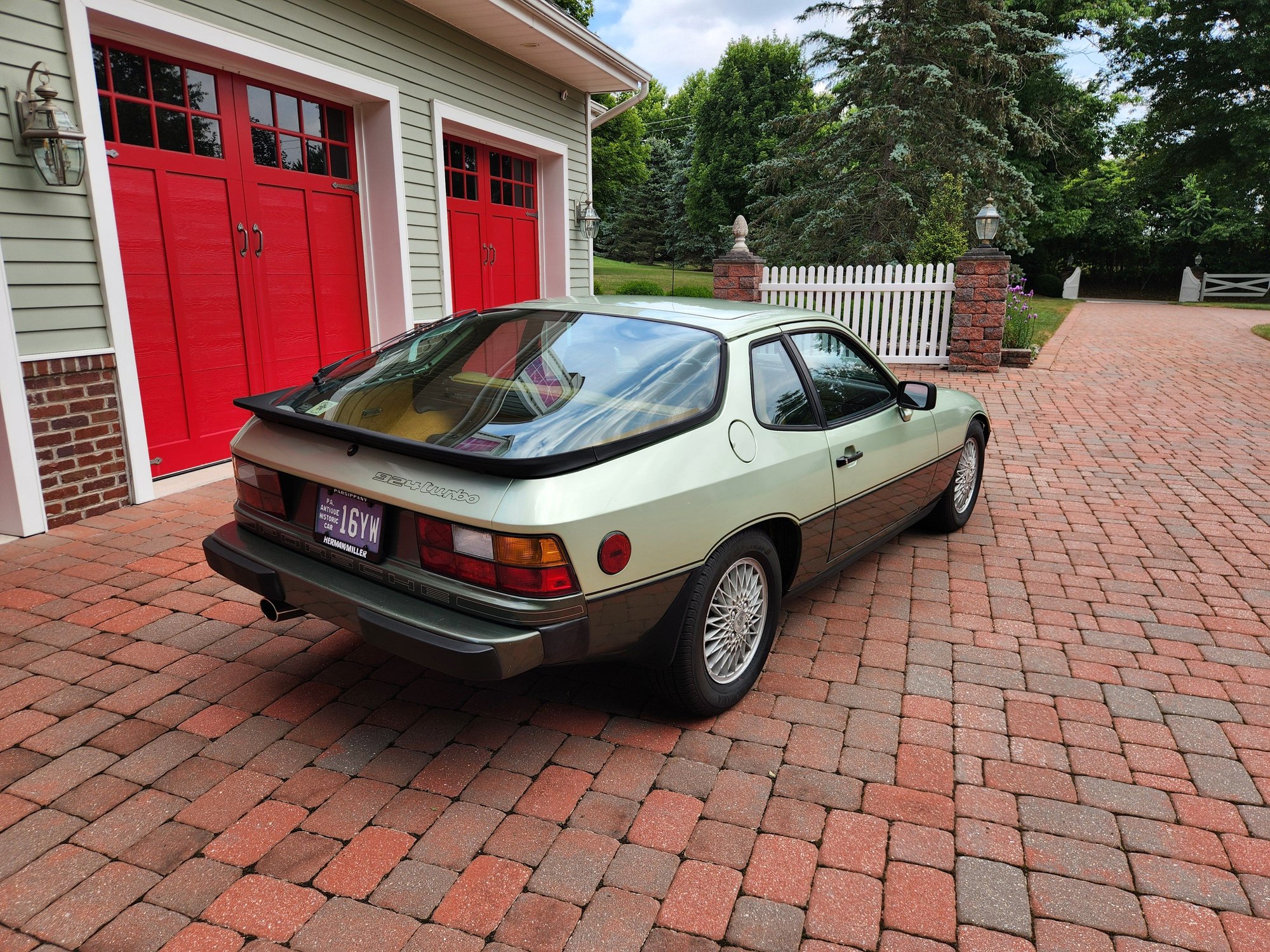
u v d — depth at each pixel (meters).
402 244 7.52
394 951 1.96
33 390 4.56
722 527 2.80
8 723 2.86
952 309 11.71
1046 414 8.89
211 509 5.17
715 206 36.41
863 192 18.23
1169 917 2.15
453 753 2.78
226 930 2.01
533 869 2.25
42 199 4.49
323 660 3.38
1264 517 5.57
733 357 3.12
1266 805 2.62
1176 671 3.48
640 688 3.26
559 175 10.45
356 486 2.53
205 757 2.71
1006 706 3.18
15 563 4.26
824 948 2.02
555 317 3.37
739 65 35.22
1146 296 34.62
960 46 17.47
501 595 2.31
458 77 8.17
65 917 2.03
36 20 4.40
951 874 2.29
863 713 3.11
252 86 6.16
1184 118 27.47
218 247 5.95
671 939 2.03
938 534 5.22
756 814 2.51
